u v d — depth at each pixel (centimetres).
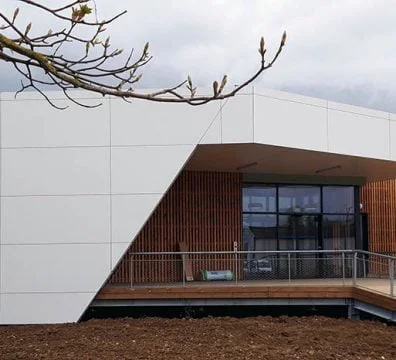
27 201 1495
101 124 1510
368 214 2342
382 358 981
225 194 1930
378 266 1758
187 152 1495
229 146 1516
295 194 2066
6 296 1473
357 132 1698
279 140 1520
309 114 1588
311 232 2078
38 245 1485
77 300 1472
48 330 1327
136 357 982
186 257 1697
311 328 1271
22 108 1510
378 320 1432
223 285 1535
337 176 2120
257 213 1994
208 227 1894
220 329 1266
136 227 1491
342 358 972
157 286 1526
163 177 1498
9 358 996
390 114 1786
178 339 1149
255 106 1479
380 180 2305
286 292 1504
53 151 1505
